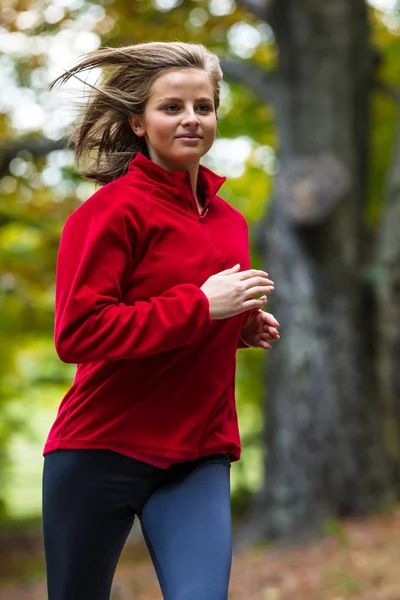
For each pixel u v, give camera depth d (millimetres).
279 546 10891
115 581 10320
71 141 3867
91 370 3453
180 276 3363
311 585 8562
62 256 3326
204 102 3459
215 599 3123
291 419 11352
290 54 12031
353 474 11266
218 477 3477
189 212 3480
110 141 3729
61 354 3285
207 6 13953
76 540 3477
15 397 19984
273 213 11609
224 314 3230
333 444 11258
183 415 3420
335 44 11914
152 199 3381
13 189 14234
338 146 11766
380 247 11773
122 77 3514
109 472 3420
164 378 3410
